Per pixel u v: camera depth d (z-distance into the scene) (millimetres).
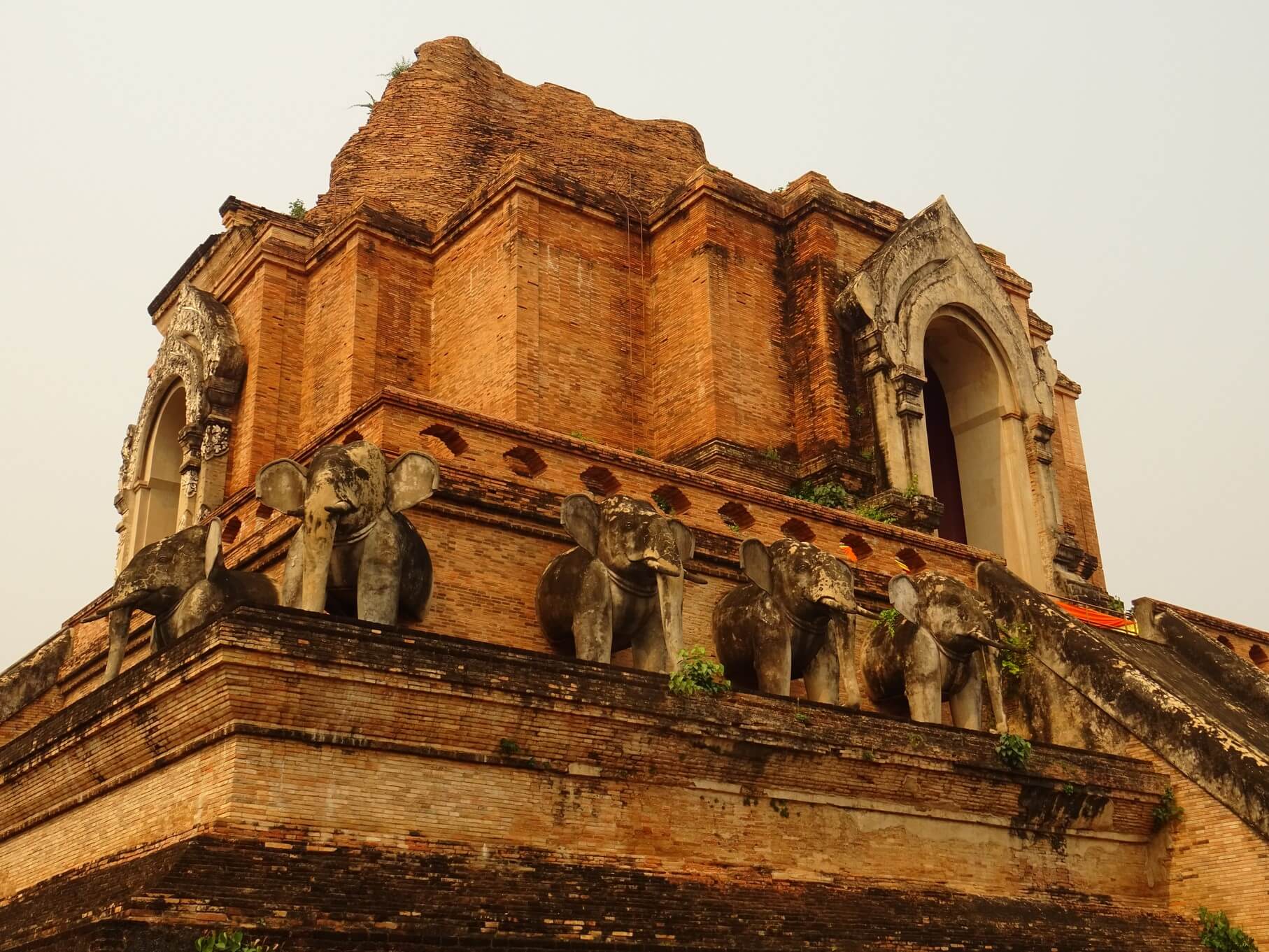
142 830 14664
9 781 16938
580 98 37406
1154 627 25469
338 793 13906
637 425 27891
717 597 21562
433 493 18562
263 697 13688
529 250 27484
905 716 21141
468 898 13812
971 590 21422
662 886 15180
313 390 29359
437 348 29078
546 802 15039
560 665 15336
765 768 16453
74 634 25734
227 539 22625
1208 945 19125
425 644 14555
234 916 12422
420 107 35188
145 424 31766
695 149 37938
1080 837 19406
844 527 23719
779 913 15672
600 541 18125
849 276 28938
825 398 27438
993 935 17188
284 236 30641
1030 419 29719
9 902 16156
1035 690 22281
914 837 17656
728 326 27609
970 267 29812
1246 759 19500
